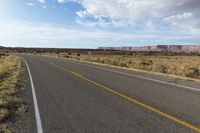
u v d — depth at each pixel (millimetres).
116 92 10875
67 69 24109
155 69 24141
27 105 8539
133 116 6910
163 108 7789
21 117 7020
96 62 39094
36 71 21969
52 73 20094
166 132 5496
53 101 9148
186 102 8656
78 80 15398
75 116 7043
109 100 9172
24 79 16125
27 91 11453
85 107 8141
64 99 9508
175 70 23406
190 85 12992
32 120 6691
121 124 6172
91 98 9609
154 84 13422
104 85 13109
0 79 16734
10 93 10555
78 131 5703
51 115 7199
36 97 9938
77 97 9867
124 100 9133
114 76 17719
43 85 13336
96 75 18406
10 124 6336
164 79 15836
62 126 6113
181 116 6832
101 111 7559
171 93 10508
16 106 8344
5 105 8164
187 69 22984
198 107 7906
